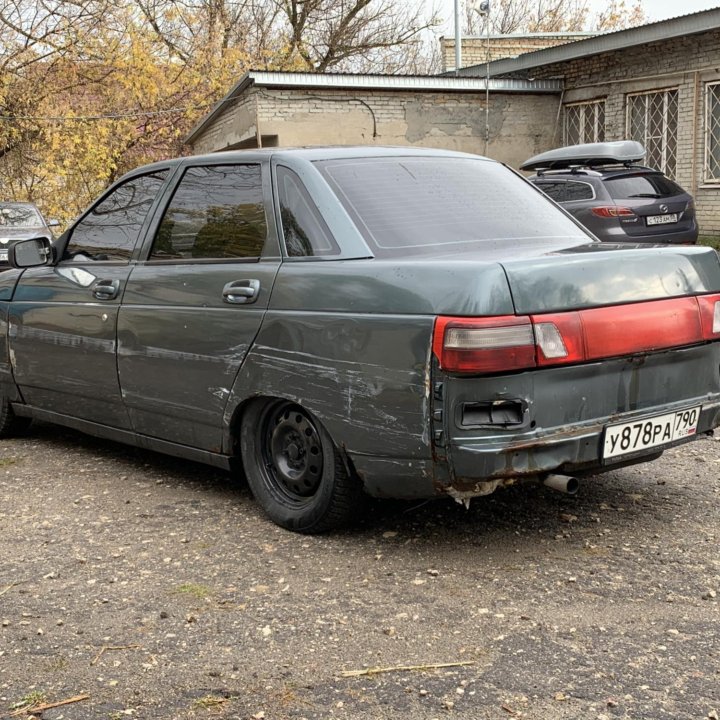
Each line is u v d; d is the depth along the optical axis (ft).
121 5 72.59
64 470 17.20
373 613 10.63
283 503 13.44
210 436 14.25
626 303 11.70
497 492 14.84
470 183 14.47
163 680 9.24
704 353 12.63
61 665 9.61
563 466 11.23
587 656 9.43
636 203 36.99
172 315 14.40
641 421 11.82
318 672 9.30
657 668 9.14
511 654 9.53
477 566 11.91
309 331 12.27
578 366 11.25
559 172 39.45
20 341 18.16
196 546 12.95
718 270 12.94
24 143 72.02
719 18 50.19
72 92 74.79
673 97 57.47
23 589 11.64
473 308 10.70
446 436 10.91
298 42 103.09
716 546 12.35
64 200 72.02
